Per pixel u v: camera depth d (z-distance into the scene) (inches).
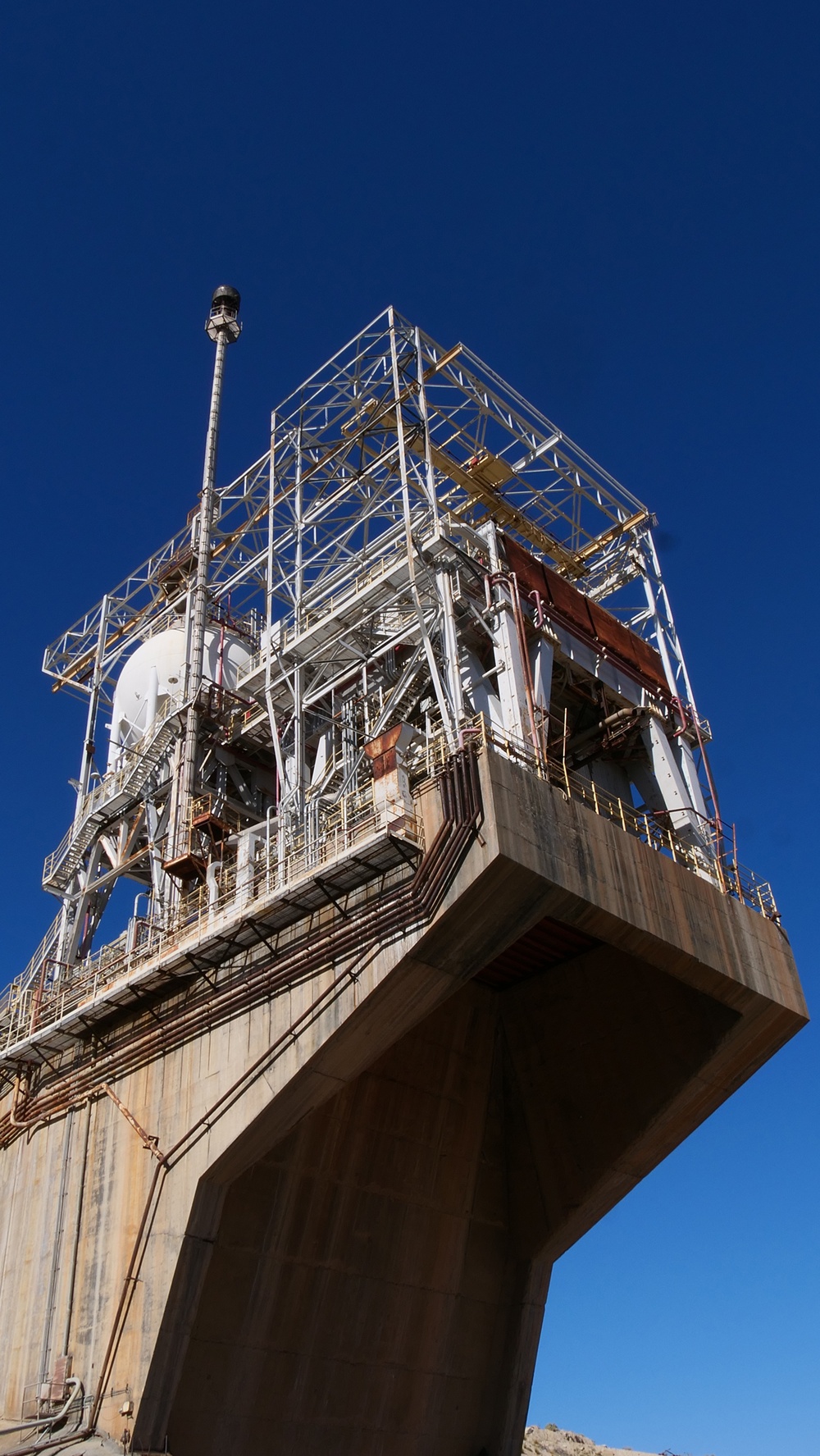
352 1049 1245.1
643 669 1788.9
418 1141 1450.5
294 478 1993.1
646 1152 1462.8
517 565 1657.2
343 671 1739.7
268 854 1502.2
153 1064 1402.6
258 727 1830.7
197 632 1936.5
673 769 1688.0
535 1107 1535.4
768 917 1503.4
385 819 1275.8
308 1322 1336.1
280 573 1951.3
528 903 1210.0
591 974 1514.5
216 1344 1268.5
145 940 1605.6
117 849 1987.0
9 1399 1337.4
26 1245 1430.9
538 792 1261.1
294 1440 1314.0
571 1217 1486.2
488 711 1561.3
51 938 1943.9
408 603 1648.6
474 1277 1487.5
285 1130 1277.1
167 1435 1222.3
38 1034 1514.5
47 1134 1494.8
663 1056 1448.1
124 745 2036.2
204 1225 1263.5
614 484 1989.4
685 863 1534.2
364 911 1259.8
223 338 2246.6
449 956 1218.0
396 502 1807.3
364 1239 1387.8
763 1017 1406.3
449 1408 1448.1
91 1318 1301.7
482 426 1913.1
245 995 1322.6
